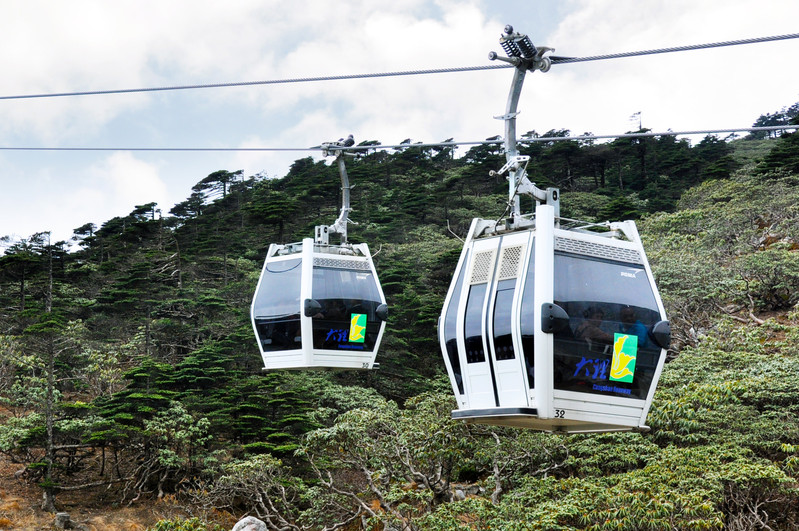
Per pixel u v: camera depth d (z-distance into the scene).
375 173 82.44
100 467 31.03
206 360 33.31
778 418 21.50
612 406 12.51
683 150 81.81
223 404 30.00
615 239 13.31
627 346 12.64
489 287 12.87
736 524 17.52
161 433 27.81
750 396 22.14
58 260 62.91
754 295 34.38
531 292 12.29
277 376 33.00
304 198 69.88
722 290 33.28
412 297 41.19
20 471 29.72
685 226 47.22
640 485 17.16
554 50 13.71
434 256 53.09
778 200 43.78
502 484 22.14
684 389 22.06
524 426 13.62
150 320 42.53
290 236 63.00
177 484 28.19
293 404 29.84
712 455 19.25
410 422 21.17
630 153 82.44
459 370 13.13
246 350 37.88
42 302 49.88
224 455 29.33
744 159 81.19
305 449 22.39
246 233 65.00
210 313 43.72
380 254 55.75
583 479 20.23
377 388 36.88
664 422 20.92
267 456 22.78
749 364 24.64
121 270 58.12
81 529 25.62
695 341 30.41
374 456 21.22
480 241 13.52
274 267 19.89
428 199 70.19
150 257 53.09
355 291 19.44
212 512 26.44
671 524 16.05
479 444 21.73
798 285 33.41
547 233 12.39
